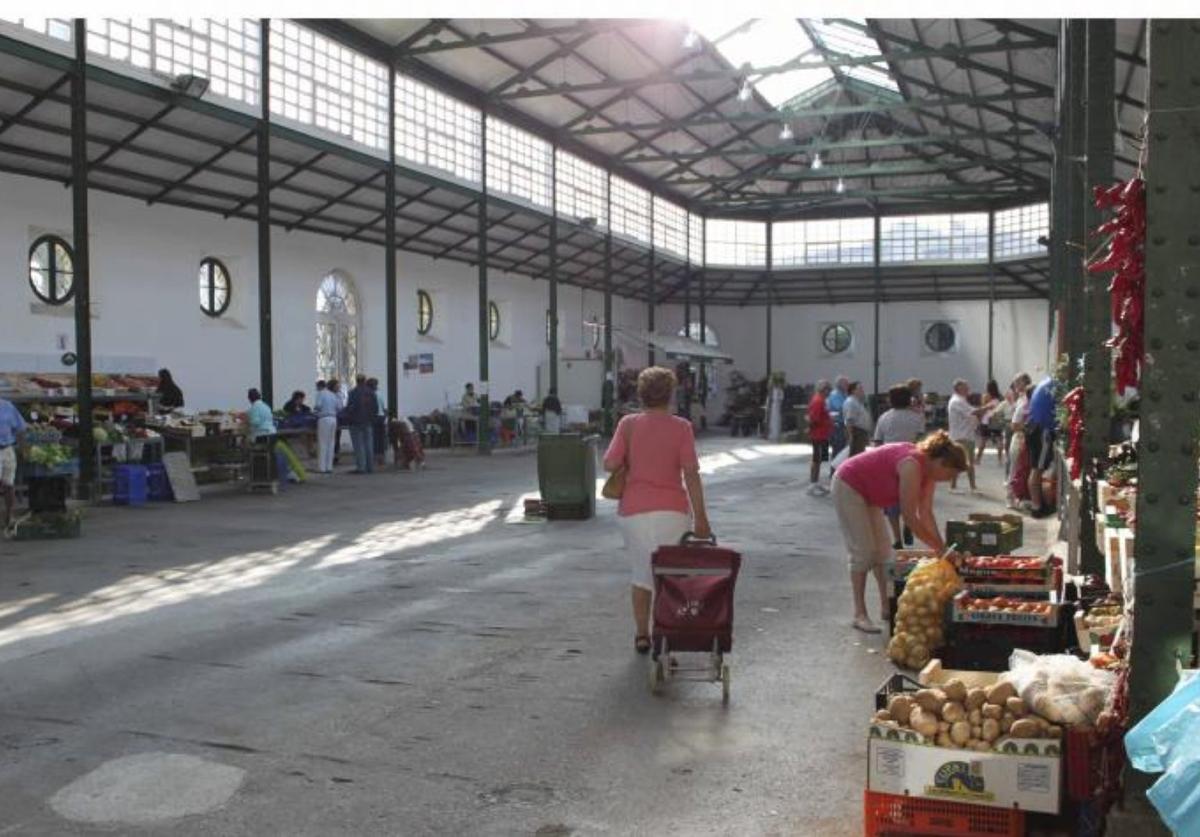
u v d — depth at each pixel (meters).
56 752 4.80
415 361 27.64
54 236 17.95
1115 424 8.91
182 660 6.40
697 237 39.78
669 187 36.78
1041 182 32.94
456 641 6.88
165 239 20.02
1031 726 3.61
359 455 20.23
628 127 27.06
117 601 8.21
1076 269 10.16
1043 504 13.40
